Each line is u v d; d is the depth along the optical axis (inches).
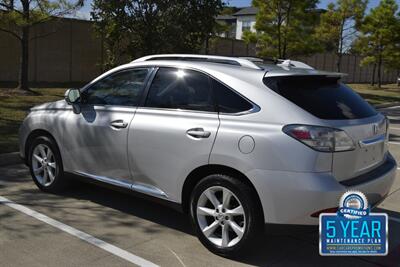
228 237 166.6
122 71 205.9
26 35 606.9
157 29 574.2
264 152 154.0
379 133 177.2
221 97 170.1
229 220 164.6
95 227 192.5
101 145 201.0
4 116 419.2
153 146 181.5
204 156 166.4
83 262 160.2
